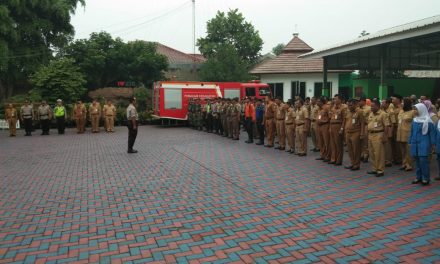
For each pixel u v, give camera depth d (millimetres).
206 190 8078
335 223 5910
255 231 5656
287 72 30000
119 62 31328
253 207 6816
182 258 4797
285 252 4910
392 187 8031
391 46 19766
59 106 21438
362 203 6906
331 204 6895
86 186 8688
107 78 32219
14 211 6879
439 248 4906
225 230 5723
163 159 12141
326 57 19969
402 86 24875
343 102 11133
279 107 13844
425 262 4539
